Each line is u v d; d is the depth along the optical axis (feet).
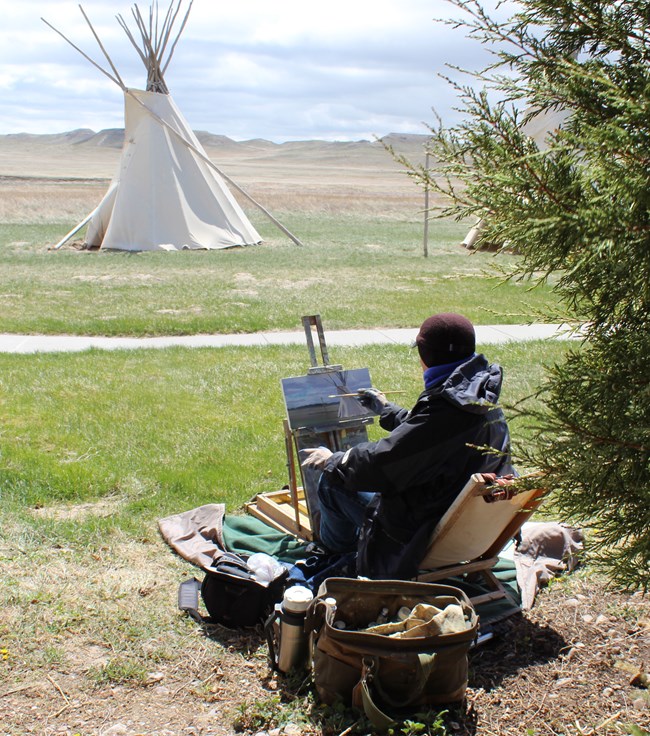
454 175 7.35
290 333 36.60
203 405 23.54
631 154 6.41
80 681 10.35
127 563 13.60
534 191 6.80
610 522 7.70
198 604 12.21
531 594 12.61
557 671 10.65
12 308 41.11
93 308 41.70
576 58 7.75
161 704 9.95
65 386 25.44
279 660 10.41
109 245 68.03
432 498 11.10
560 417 7.20
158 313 40.50
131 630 11.48
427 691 9.51
